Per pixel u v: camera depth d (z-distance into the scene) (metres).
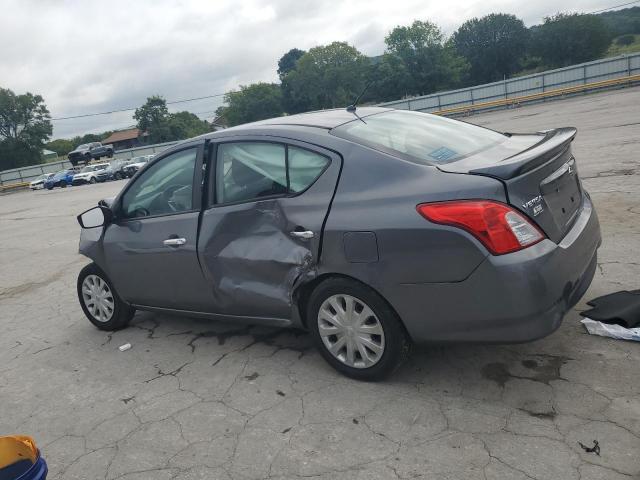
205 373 3.71
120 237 4.25
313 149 3.24
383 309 2.99
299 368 3.57
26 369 4.29
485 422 2.72
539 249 2.64
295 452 2.72
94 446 3.06
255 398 3.29
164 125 81.69
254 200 3.43
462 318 2.76
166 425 3.15
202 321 4.68
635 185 7.00
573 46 89.94
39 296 6.48
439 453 2.55
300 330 4.16
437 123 3.79
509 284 2.58
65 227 12.55
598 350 3.20
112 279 4.46
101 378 3.91
